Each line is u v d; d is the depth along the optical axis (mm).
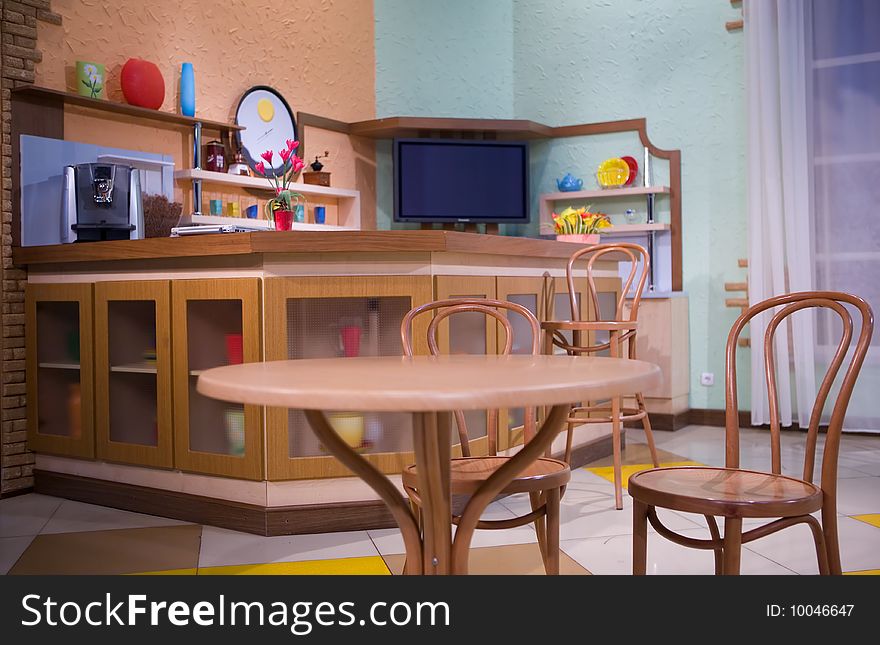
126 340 3492
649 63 5773
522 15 6195
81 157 4141
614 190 5754
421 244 3125
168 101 4711
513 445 3693
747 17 5258
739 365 5496
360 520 3162
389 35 6074
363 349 3170
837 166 5059
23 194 3877
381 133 5887
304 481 3139
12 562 2803
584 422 3514
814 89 5117
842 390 1893
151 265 3389
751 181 5230
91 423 3604
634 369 1585
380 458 3162
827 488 1880
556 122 6102
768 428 5375
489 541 2990
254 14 5230
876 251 4977
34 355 3814
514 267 3695
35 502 3676
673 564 2686
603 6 5922
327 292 3119
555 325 3633
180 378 3295
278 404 1315
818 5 5094
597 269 4500
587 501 3568
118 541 3053
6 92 3816
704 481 1974
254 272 3107
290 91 5473
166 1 4703
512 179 5961
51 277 3740
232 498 3207
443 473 1647
